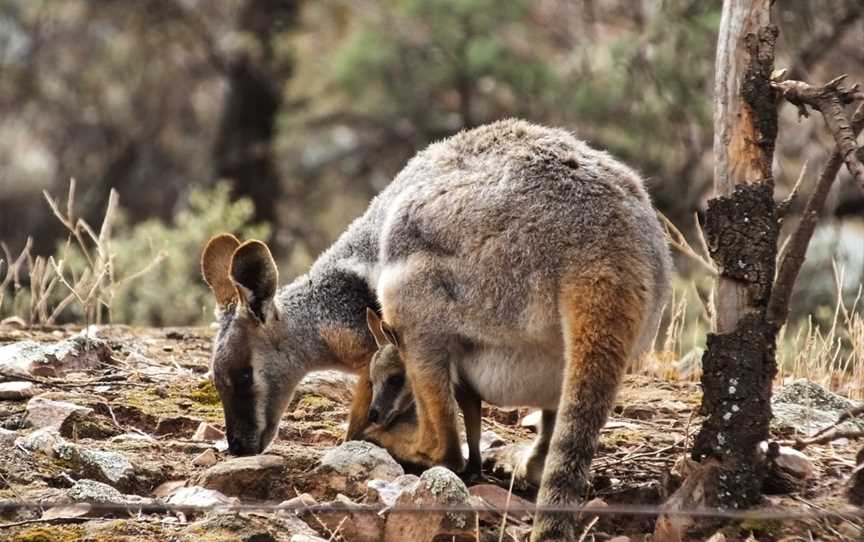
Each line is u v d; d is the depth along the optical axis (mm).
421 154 14750
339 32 42969
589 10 36688
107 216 19156
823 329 26469
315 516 12258
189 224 28406
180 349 19250
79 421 14992
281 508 11781
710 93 32469
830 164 12133
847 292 28828
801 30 31125
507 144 13742
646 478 13609
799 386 16000
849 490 12750
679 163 33469
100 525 12016
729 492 12070
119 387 16766
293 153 42688
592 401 12172
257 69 41688
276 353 15664
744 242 12164
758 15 12234
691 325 23359
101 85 46438
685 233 32125
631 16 37312
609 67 34375
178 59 46406
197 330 20641
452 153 14008
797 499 12594
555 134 13852
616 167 13477
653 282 12805
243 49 41562
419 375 13703
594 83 34625
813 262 30250
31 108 45969
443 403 13711
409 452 14188
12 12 44969
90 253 26125
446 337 13570
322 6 42812
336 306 15844
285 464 13625
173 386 17000
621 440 15008
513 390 13477
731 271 12180
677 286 24453
